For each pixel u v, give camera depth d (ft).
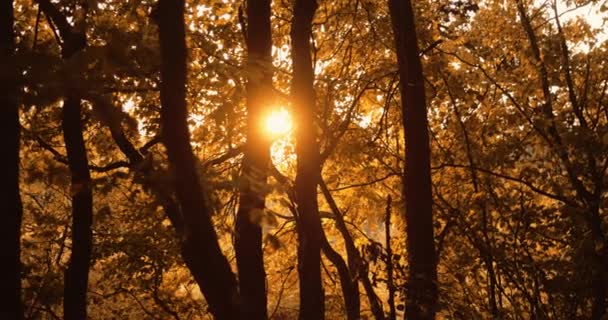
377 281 50.39
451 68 69.15
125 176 28.86
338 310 73.00
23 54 19.71
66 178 27.61
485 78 65.16
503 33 68.90
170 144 22.06
